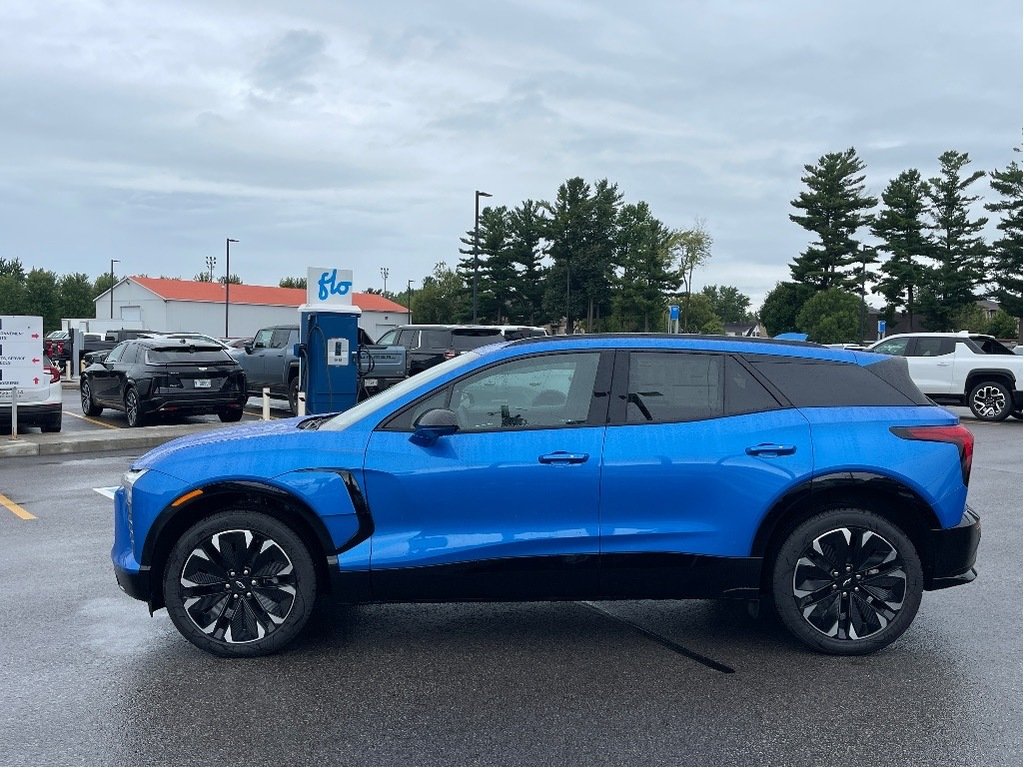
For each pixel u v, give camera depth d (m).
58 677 4.33
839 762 3.49
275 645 4.59
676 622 5.25
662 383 4.73
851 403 4.77
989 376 17.81
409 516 4.54
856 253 68.50
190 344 15.27
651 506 4.56
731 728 3.79
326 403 12.99
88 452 12.45
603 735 3.72
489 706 4.00
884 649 4.77
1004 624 5.21
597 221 79.25
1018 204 57.09
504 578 4.55
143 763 3.46
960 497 4.72
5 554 6.69
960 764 3.48
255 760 3.49
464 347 19.42
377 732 3.74
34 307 108.62
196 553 4.56
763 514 4.56
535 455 4.53
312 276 12.99
